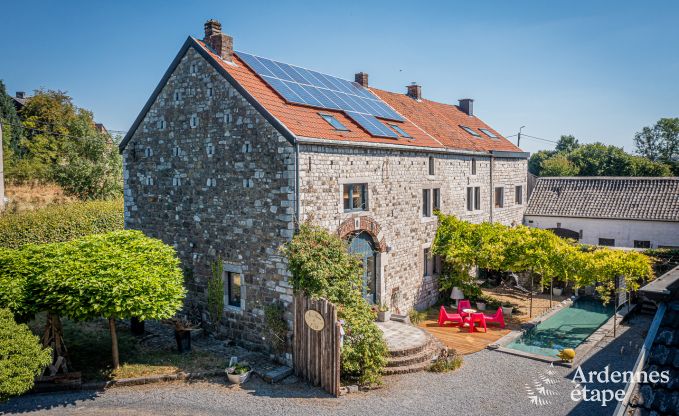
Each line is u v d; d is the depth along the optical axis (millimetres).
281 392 12797
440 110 28219
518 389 12898
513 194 28172
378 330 13727
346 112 18156
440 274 22141
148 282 12672
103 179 35844
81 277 12125
